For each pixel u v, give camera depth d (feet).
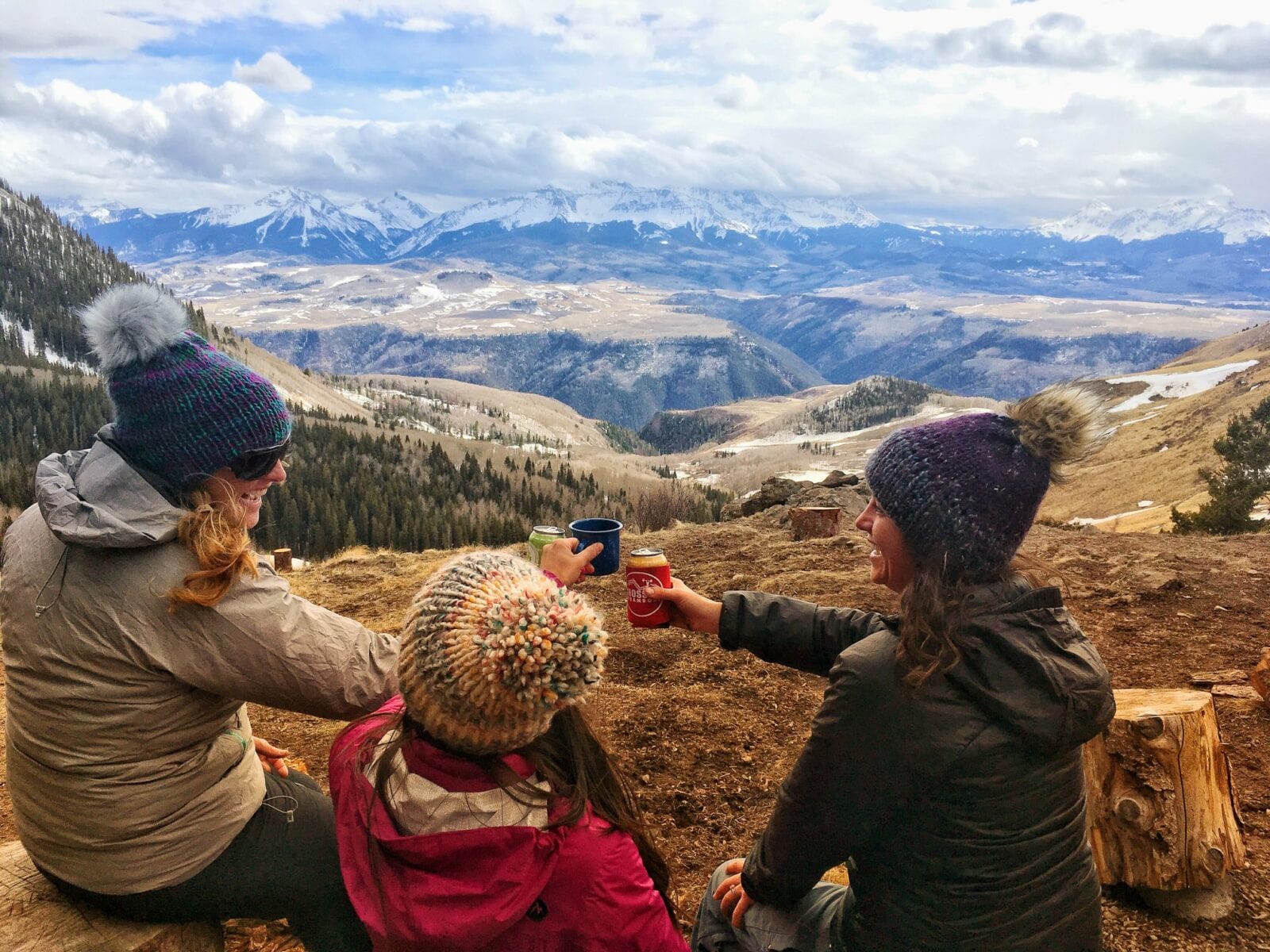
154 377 6.34
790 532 40.70
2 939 7.28
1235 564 26.55
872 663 6.01
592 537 8.80
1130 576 25.18
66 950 7.14
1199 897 10.48
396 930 5.43
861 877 6.52
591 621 5.23
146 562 6.48
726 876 8.18
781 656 8.16
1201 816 10.38
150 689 6.57
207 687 6.67
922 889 6.08
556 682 5.00
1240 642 19.74
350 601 31.07
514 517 350.84
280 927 10.44
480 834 5.25
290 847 7.48
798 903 7.43
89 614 6.43
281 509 341.62
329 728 17.92
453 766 5.51
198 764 7.00
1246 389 302.86
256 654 6.61
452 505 410.52
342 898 7.56
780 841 6.43
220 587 6.45
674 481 364.17
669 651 21.49
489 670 4.91
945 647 5.68
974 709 5.77
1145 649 19.58
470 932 5.27
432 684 5.16
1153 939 10.12
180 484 6.64
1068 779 6.04
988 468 5.74
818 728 6.17
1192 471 220.02
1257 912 10.29
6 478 292.61
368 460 456.86
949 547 5.80
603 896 5.57
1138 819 10.40
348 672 6.97
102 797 6.68
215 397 6.47
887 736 5.85
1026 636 5.83
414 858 5.47
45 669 6.54
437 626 5.20
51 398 515.91
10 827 13.97
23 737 6.79
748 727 16.44
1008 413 6.09
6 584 6.81
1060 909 6.05
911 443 6.07
